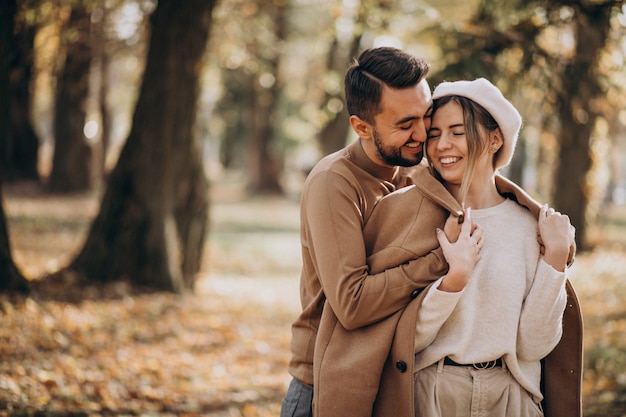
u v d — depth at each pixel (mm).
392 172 2625
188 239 10281
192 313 8734
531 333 2387
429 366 2418
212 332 8078
